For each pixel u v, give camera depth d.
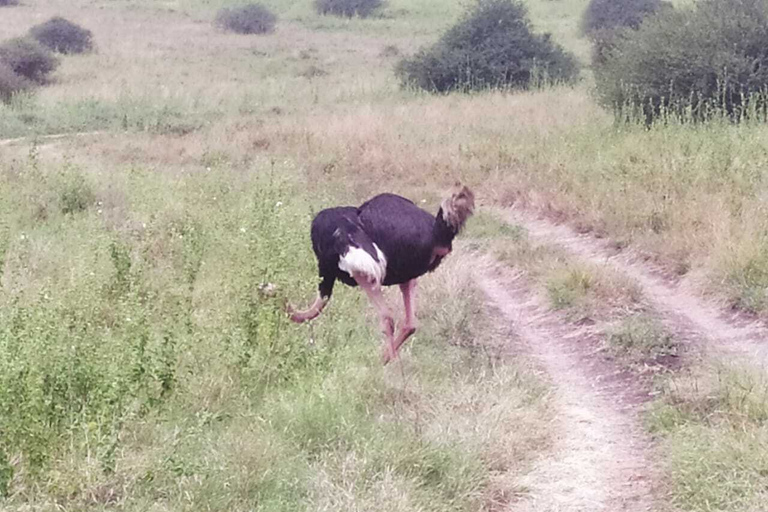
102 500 6.34
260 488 6.49
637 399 8.37
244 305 9.31
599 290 10.99
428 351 9.41
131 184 16.84
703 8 22.41
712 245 11.66
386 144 21.64
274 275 9.84
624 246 13.11
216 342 8.72
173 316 9.12
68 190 16.09
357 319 10.05
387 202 8.49
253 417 7.59
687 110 19.47
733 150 15.73
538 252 12.91
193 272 10.55
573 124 21.78
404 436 7.18
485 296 11.73
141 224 13.64
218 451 6.86
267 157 21.62
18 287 9.92
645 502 6.55
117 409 7.09
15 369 6.89
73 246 12.45
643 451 7.33
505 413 7.71
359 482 6.60
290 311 8.92
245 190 16.38
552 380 8.90
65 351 7.45
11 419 6.66
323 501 6.36
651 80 21.83
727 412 7.37
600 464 7.14
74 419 6.95
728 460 6.58
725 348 9.29
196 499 6.27
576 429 7.77
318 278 8.88
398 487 6.49
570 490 6.77
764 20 21.44
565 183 16.42
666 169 15.36
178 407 7.66
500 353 9.54
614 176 16.02
